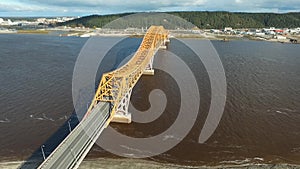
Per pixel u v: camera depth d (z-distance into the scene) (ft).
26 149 195.31
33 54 554.05
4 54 545.85
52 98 293.43
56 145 201.26
